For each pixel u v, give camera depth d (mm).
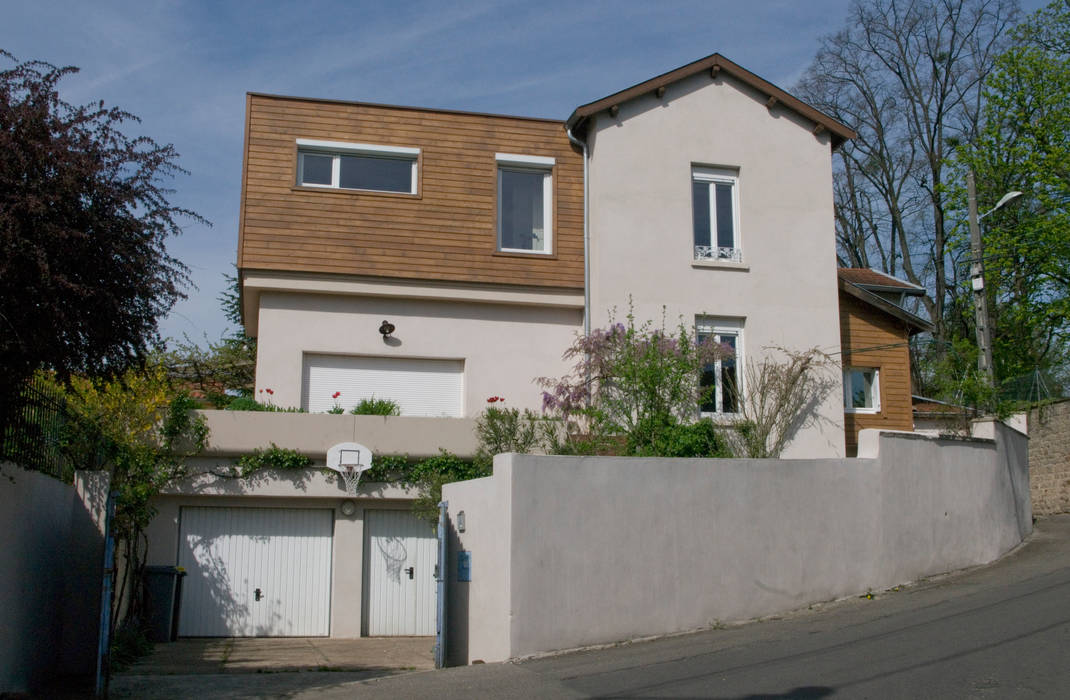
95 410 13648
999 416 17812
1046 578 12898
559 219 18000
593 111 17656
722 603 11844
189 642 14312
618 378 16500
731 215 18406
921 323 19656
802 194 18609
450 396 17375
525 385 17500
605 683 8922
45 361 8805
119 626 13117
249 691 9812
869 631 10445
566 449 15555
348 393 16938
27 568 10125
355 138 17406
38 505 10523
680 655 10055
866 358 19469
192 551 14930
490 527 11211
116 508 12727
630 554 11328
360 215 17094
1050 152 29516
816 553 12711
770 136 18641
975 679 7992
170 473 14531
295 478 15023
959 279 34188
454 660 12109
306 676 10992
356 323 17016
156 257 9312
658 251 17641
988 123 31516
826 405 17953
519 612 10547
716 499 12047
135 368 9961
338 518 15281
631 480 11477
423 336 17250
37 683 10594
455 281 17250
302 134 17203
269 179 16906
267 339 16625
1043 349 31734
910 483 14070
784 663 9188
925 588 13211
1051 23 31078
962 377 19156
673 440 15508
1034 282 30625
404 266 17078
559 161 18219
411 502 15438
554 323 17875
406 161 17766
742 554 12109
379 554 15453
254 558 15109
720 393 17688
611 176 17672
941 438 14898
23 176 8242
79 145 8742
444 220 17438
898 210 35594
